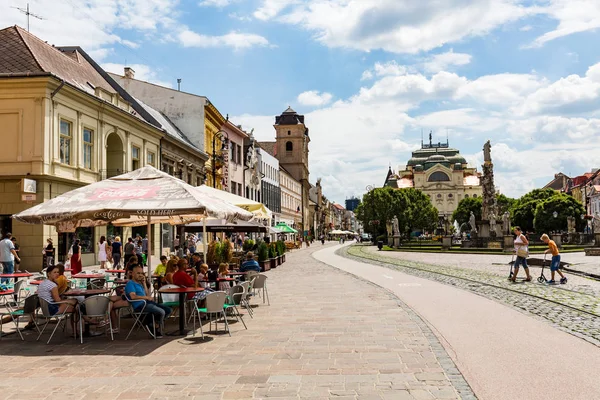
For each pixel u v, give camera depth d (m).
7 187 24.52
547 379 6.95
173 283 11.73
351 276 24.05
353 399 6.29
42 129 24.36
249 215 13.52
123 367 8.09
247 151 65.50
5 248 18.58
